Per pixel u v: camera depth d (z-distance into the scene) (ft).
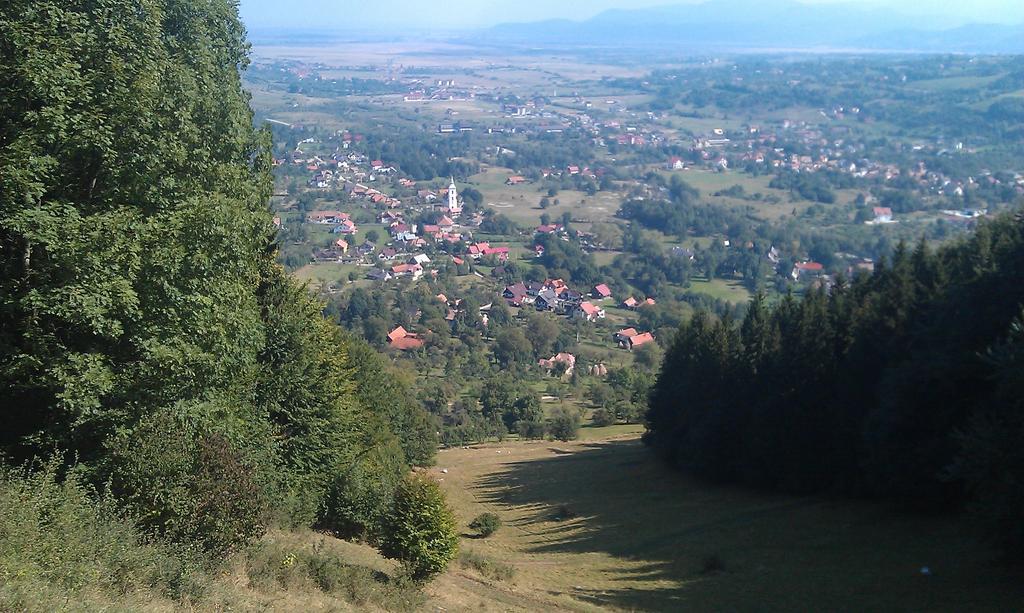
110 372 48.14
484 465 185.37
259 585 45.44
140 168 52.06
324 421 79.46
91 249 45.06
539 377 333.62
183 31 76.02
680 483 143.54
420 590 59.36
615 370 320.29
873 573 72.18
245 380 70.49
